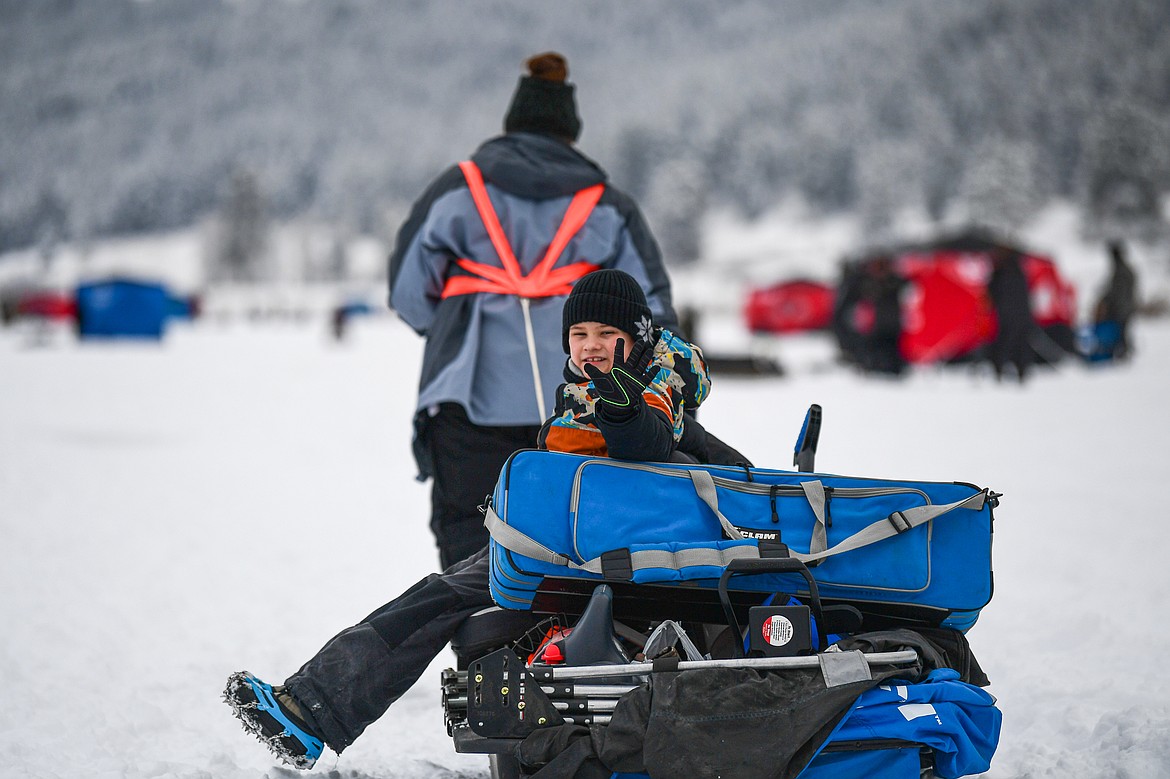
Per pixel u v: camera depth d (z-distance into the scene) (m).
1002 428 45.62
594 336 12.16
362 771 12.88
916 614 11.47
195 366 95.25
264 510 31.75
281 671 17.11
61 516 30.20
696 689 10.16
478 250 15.64
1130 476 33.78
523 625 11.76
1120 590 20.48
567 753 10.13
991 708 10.89
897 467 35.41
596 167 16.69
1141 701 14.33
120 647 18.09
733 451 12.98
